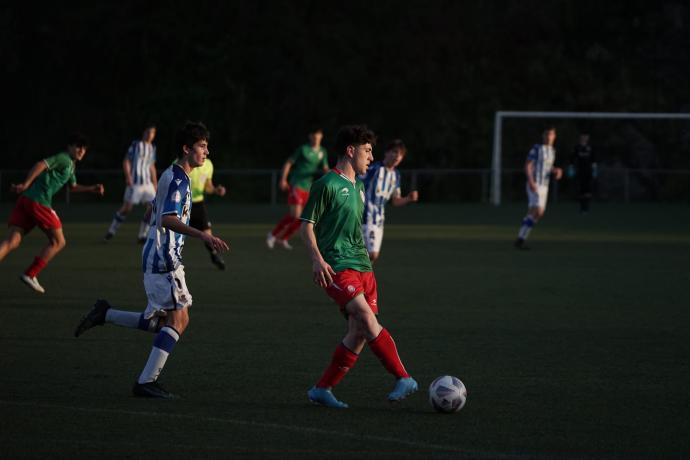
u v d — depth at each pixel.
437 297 36.50
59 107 133.88
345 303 19.81
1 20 132.00
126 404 19.84
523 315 32.09
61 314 31.61
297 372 23.16
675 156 135.25
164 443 17.03
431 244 61.19
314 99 135.62
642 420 18.78
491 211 101.94
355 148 20.48
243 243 61.12
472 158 135.12
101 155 131.62
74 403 19.89
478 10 145.62
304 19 141.38
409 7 140.88
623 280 42.03
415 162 135.25
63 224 78.75
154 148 59.22
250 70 137.25
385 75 139.12
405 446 16.94
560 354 25.44
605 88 139.75
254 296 36.41
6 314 31.53
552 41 147.00
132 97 136.12
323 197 19.94
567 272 45.19
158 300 20.80
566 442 17.25
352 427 18.22
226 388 21.44
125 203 59.47
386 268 46.88
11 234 36.12
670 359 24.80
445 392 19.19
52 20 135.88
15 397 20.39
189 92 132.75
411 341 27.30
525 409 19.66
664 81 142.38
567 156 133.62
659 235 68.75
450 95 138.88
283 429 18.02
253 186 126.25
